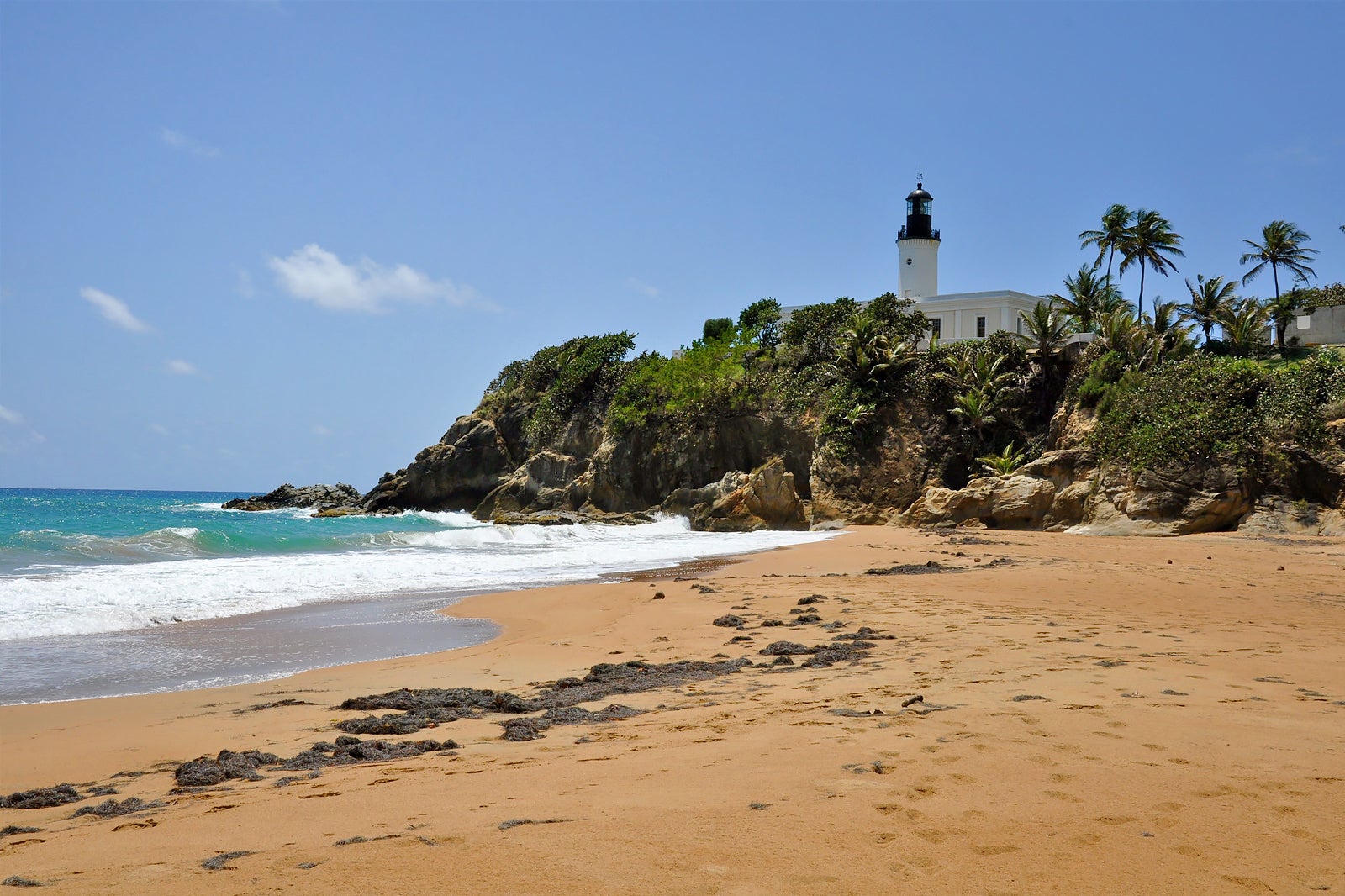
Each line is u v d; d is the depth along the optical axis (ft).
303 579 67.46
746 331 204.95
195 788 19.71
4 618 47.83
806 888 12.03
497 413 236.84
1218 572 67.15
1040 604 48.44
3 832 16.89
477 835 14.47
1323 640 34.96
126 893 12.55
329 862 13.50
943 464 163.94
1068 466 139.23
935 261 232.12
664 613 49.52
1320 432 117.39
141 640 43.83
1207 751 18.51
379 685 32.63
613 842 13.92
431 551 104.06
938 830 14.16
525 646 41.37
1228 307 177.78
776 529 162.50
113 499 424.87
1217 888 11.98
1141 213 184.44
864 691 26.68
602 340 225.56
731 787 16.92
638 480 197.16
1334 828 13.99
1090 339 162.20
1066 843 13.55
